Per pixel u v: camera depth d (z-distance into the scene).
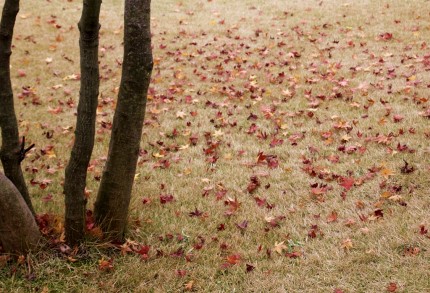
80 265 3.65
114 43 9.36
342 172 4.84
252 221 4.25
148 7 3.21
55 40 9.44
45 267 3.57
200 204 4.53
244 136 5.81
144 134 6.01
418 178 4.55
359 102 6.33
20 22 10.29
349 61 7.77
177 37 9.54
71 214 3.59
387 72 7.20
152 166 5.29
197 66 8.17
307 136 5.65
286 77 7.40
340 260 3.66
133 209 4.36
